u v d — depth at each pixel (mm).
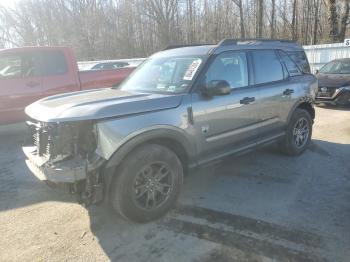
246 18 34531
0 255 3332
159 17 36594
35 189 4828
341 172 5102
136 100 3701
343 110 9844
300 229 3578
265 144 5168
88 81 7938
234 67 4621
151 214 3770
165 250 3311
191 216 3910
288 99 5414
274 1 33219
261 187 4633
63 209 4195
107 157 3402
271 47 5336
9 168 5730
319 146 6387
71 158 3441
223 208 4070
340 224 3662
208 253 3236
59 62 7641
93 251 3346
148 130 3631
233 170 5250
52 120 3371
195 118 4039
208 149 4270
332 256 3133
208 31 36594
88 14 40062
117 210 3619
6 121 7180
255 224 3697
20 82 7172
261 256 3160
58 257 3277
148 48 39094
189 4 36688
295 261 3078
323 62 16484
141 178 3688
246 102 4629
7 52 7102
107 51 39875
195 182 4840
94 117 3357
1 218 4031
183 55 4602
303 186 4637
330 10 23531
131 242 3461
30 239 3586
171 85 4242
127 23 39156
